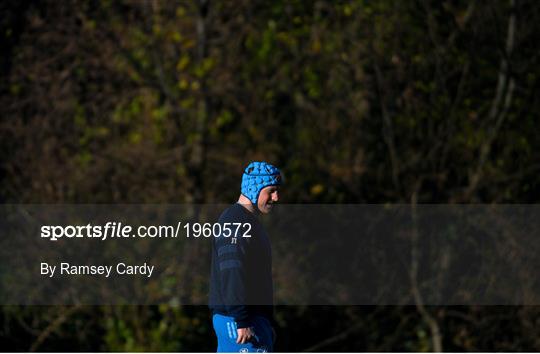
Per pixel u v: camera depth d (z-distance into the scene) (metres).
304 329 34.88
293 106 33.88
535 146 34.06
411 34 33.16
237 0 33.50
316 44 33.22
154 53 33.41
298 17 33.19
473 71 33.78
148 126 33.38
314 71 33.50
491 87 34.12
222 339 17.55
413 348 34.50
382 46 33.03
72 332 34.03
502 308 34.12
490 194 33.75
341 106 33.59
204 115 33.50
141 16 33.66
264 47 33.47
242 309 16.64
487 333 34.16
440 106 33.38
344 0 33.12
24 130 33.59
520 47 33.91
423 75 33.31
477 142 33.72
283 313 34.84
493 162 34.03
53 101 33.62
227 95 33.53
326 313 34.88
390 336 34.69
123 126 33.78
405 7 33.00
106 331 34.12
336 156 33.84
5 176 33.81
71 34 33.41
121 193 33.50
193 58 33.66
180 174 33.53
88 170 33.47
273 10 33.50
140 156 33.25
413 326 34.78
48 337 34.03
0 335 34.00
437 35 33.19
